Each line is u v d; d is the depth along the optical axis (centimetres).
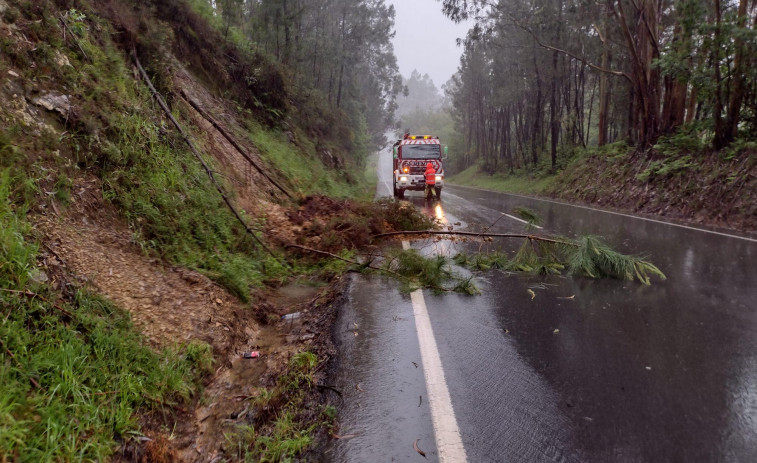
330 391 322
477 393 318
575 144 3238
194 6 1323
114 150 488
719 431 273
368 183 3047
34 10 509
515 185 3291
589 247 645
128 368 293
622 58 2242
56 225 367
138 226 468
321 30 2819
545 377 342
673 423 282
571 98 3875
